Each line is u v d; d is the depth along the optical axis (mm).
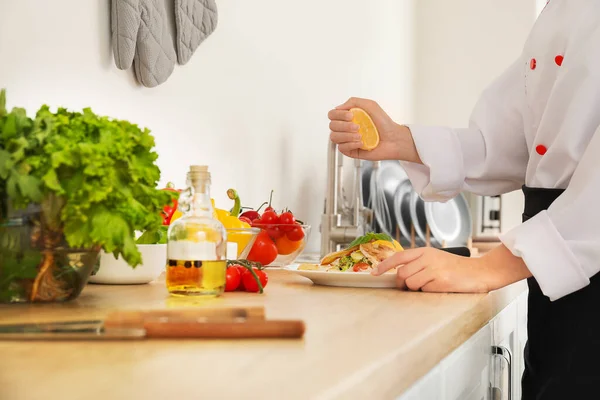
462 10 3441
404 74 3312
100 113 1484
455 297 1161
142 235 1191
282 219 1692
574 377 1181
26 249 868
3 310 854
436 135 1662
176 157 1753
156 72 1598
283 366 578
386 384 640
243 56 2037
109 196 853
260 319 722
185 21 1684
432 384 842
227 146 1974
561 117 1324
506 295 1380
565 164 1297
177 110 1751
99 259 1072
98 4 1471
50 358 585
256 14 2096
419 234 2863
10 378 512
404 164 1726
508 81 1685
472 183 1696
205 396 473
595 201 1139
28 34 1295
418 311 975
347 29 2723
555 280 1129
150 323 679
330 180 2281
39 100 1326
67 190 845
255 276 1161
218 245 1043
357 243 1460
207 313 723
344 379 542
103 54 1489
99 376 522
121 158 862
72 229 853
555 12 1393
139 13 1509
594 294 1172
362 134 1671
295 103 2357
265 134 2178
